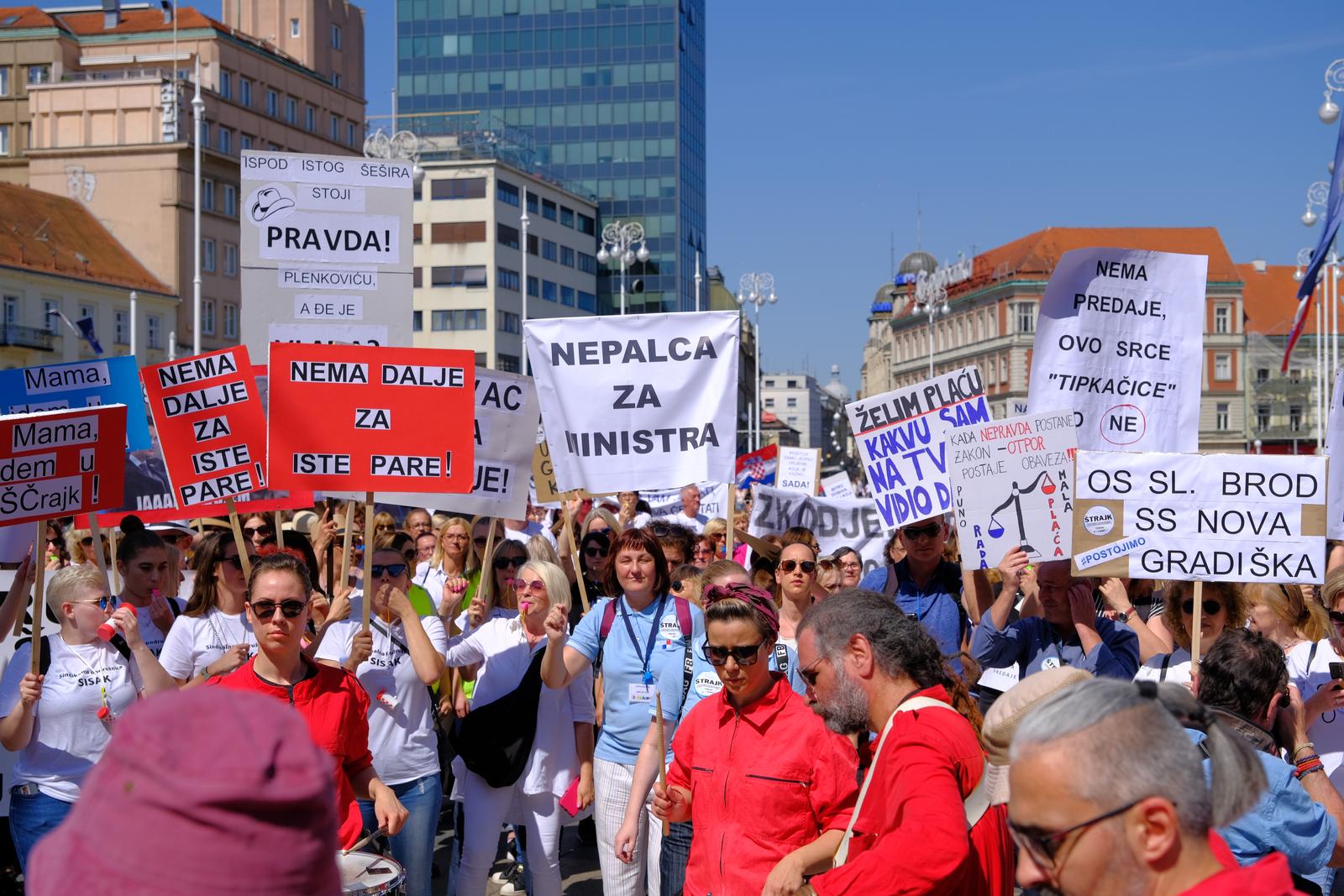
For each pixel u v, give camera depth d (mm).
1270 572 6496
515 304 81500
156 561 7043
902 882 3393
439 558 10031
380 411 7184
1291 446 102875
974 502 7145
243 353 7688
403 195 8898
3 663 7293
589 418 8383
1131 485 6617
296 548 7297
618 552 6688
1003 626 6941
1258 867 2434
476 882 6938
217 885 1483
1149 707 2482
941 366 128000
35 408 8633
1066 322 8195
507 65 98938
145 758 1510
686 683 6531
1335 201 12047
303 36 82812
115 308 62375
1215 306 104812
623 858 6059
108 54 72312
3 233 58000
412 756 6754
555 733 7043
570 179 98250
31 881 1563
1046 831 2441
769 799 4633
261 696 1628
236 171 70500
